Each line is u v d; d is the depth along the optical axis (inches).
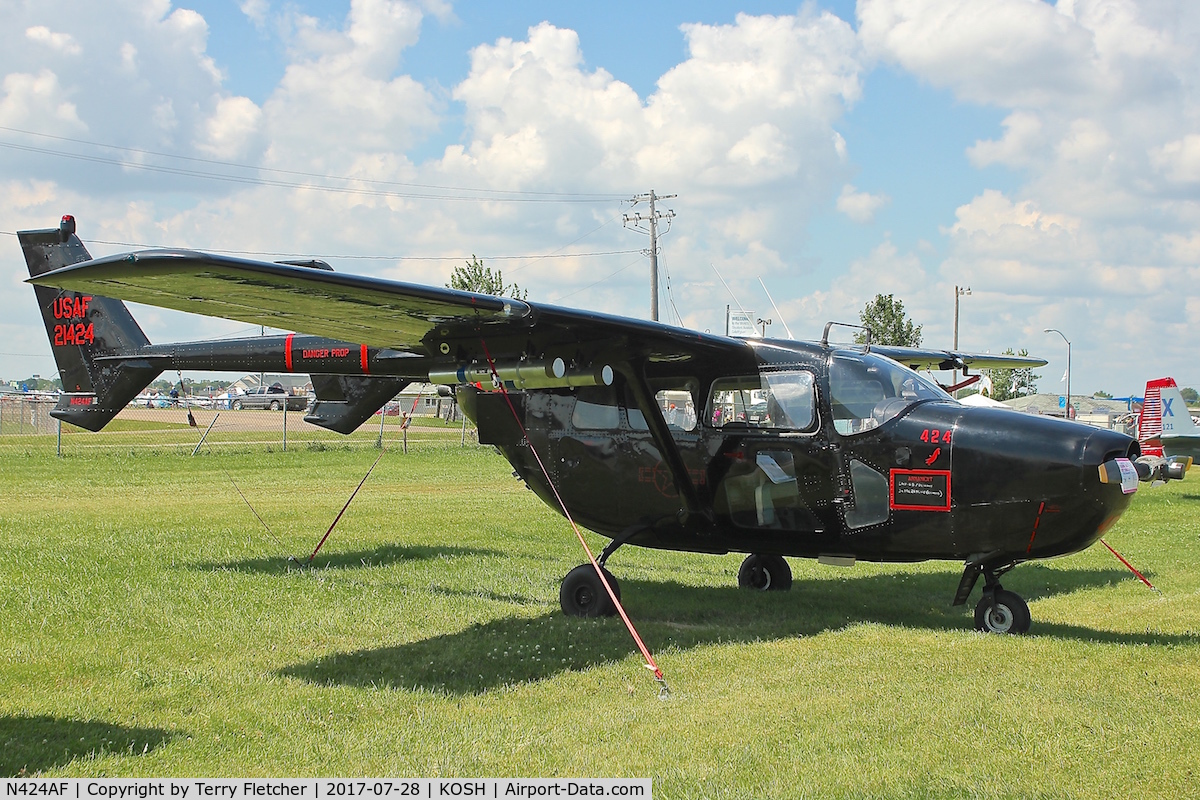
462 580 376.5
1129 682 232.2
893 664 250.7
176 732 196.2
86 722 201.6
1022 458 272.4
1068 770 175.6
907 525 291.3
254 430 1455.5
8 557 396.2
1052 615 322.7
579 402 346.0
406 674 241.0
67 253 454.3
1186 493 827.4
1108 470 262.8
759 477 310.8
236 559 409.4
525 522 557.9
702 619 316.8
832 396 301.3
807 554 314.2
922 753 183.6
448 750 186.4
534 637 281.7
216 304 251.9
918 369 479.8
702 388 322.0
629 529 335.0
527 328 286.0
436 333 297.0
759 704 215.2
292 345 396.8
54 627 284.2
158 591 336.8
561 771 175.3
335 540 477.1
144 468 856.3
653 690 228.5
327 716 207.6
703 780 170.7
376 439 1285.7
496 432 367.6
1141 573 411.2
